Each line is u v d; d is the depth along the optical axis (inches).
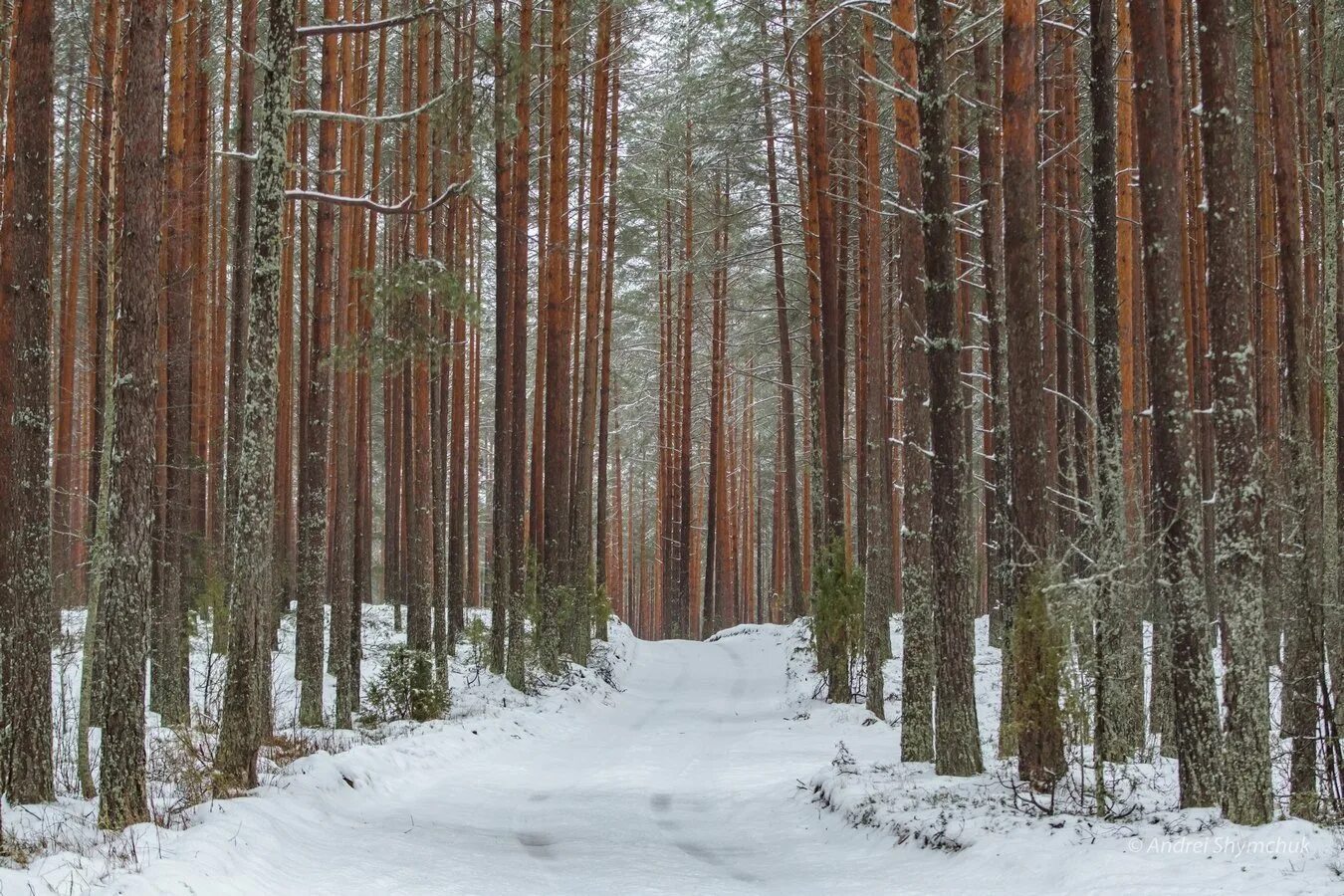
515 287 955.3
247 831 345.7
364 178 973.2
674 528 1854.1
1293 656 441.1
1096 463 506.3
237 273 821.9
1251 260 749.3
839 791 461.1
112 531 363.3
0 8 661.3
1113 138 506.3
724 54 970.7
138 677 361.1
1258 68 644.1
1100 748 371.2
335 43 748.0
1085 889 284.5
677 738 763.4
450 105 502.6
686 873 357.1
